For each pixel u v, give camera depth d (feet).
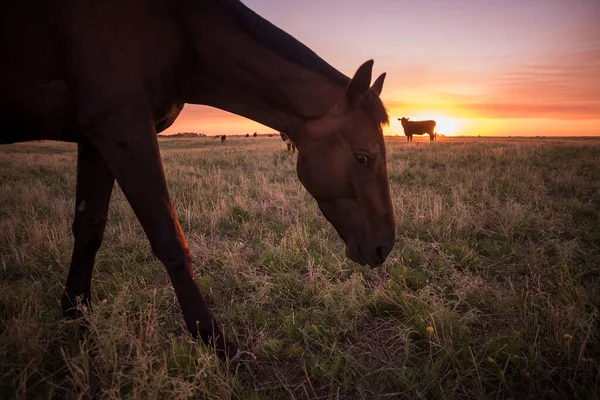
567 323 7.53
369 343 7.83
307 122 6.89
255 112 7.43
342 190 6.89
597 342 6.94
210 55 6.83
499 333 7.63
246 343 7.48
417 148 60.29
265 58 6.84
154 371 6.21
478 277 10.29
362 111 6.64
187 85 7.08
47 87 5.95
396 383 6.44
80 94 5.80
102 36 5.72
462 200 19.44
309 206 18.34
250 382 6.55
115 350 6.31
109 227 15.46
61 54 5.77
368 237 6.91
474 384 6.25
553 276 10.50
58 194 23.61
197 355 6.49
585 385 6.18
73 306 7.79
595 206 17.80
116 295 9.39
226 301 9.79
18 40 5.67
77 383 5.89
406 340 7.12
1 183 28.32
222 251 12.71
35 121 6.28
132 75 5.89
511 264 11.69
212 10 6.68
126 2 5.87
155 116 6.59
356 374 6.79
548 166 33.19
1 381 5.89
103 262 11.81
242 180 26.53
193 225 16.37
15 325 6.92
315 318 8.52
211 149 90.53
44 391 6.08
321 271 10.88
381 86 7.59
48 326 7.49
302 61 6.89
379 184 6.81
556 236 13.71
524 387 6.30
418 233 14.42
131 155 5.87
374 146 6.63
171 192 22.61
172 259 6.07
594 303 8.59
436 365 6.61
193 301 6.26
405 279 10.61
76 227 7.55
